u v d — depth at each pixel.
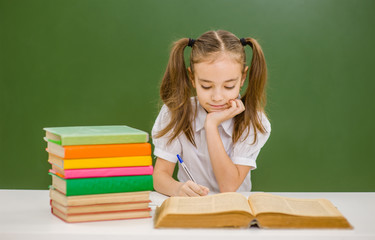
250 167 1.79
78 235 0.98
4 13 2.25
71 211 1.06
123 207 1.09
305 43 2.30
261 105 1.78
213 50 1.55
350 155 2.37
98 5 2.25
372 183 2.38
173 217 1.00
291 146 2.35
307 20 2.29
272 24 2.28
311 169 2.36
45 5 2.25
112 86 2.28
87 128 1.21
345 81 2.33
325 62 2.31
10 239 0.98
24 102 2.29
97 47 2.27
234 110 1.64
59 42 2.26
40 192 1.42
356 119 2.35
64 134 1.06
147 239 0.97
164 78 1.77
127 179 1.08
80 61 2.27
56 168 1.12
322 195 1.46
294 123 2.34
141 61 2.27
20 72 2.27
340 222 1.01
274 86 2.31
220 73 1.54
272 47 2.29
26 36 2.26
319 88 2.32
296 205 1.08
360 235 0.97
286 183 2.37
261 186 2.37
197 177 1.84
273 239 0.96
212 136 1.66
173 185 1.61
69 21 2.26
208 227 1.00
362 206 1.30
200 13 2.26
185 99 1.73
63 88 2.28
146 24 2.26
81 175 1.05
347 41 2.31
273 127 2.33
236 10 2.26
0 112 2.29
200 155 1.82
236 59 1.56
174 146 1.79
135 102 2.29
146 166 1.10
